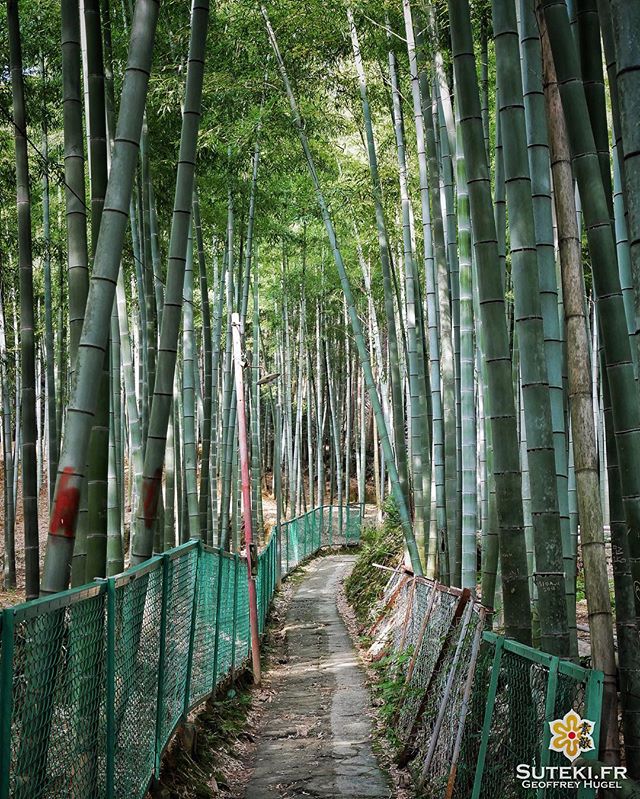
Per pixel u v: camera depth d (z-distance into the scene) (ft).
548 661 8.84
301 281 59.41
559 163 9.86
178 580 15.06
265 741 18.98
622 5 6.93
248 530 27.30
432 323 24.63
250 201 34.60
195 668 17.54
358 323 25.91
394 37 26.11
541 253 11.76
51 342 31.27
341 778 15.61
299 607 43.52
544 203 11.71
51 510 10.22
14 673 6.74
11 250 37.27
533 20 11.76
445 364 23.17
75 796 8.43
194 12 13.78
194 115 13.75
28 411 21.30
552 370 12.00
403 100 29.19
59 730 7.93
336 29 25.55
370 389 25.76
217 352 38.45
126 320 22.39
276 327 68.49
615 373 9.62
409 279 27.40
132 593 11.09
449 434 23.22
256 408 50.06
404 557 33.58
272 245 47.70
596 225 9.72
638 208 6.84
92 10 13.33
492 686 10.96
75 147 12.87
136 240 26.32
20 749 6.86
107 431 12.87
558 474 12.14
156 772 12.83
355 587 44.16
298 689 24.86
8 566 42.47
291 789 15.08
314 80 27.43
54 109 30.40
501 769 10.55
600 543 9.37
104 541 12.72
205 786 14.43
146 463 13.41
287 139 31.76
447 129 21.16
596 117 11.41
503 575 11.35
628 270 12.06
